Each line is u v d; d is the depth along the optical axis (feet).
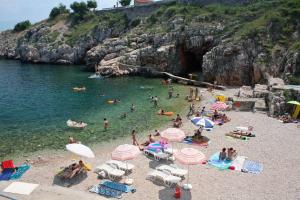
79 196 83.25
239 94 185.06
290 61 194.29
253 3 285.84
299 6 239.09
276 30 228.43
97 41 363.97
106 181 91.20
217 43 258.98
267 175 96.17
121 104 183.11
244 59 221.87
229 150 106.52
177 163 104.58
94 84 243.81
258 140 124.36
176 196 83.56
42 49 388.37
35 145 122.42
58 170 99.66
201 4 319.88
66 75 288.71
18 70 326.24
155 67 273.95
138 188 88.43
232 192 86.63
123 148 93.50
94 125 146.10
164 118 155.74
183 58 280.92
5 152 115.44
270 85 176.96
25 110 172.96
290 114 153.58
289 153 111.96
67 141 126.31
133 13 367.25
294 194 85.66
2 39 494.59
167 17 312.09
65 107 178.50
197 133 126.00
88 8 432.66
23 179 93.35
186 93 207.41
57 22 436.35
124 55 285.84
